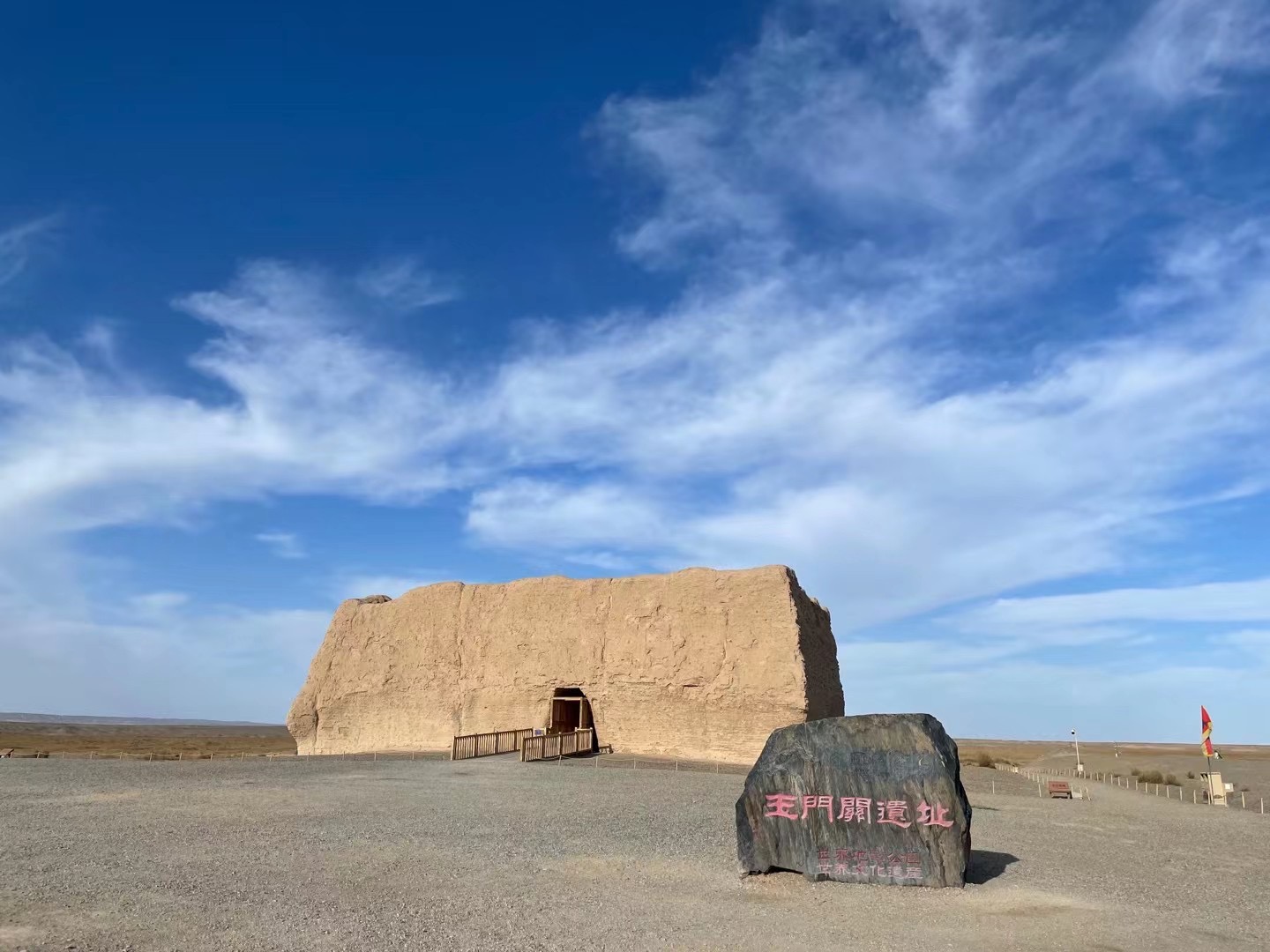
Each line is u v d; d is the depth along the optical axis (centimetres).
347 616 4528
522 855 1430
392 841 1510
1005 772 4775
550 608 3953
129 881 1143
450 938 943
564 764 3130
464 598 4194
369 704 4253
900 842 1317
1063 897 1254
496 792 2277
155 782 2417
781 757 1386
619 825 1780
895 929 1050
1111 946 996
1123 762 7212
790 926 1050
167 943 884
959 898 1227
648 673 3625
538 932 984
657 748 3534
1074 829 2067
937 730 1380
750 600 3522
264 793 2153
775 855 1351
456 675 4066
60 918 956
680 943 962
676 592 3700
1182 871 1534
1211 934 1066
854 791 1341
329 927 961
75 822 1642
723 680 3462
